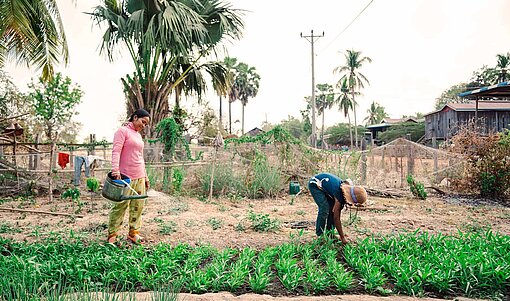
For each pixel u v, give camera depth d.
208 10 18.31
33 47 9.35
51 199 10.27
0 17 8.43
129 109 17.64
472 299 4.00
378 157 13.95
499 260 4.77
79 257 4.88
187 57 17.75
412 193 11.77
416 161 14.11
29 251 5.20
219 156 12.04
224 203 10.41
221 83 19.61
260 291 4.23
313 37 32.00
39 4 9.12
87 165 11.09
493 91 16.11
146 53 16.95
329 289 4.32
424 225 7.39
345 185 5.51
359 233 6.50
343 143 64.56
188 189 12.05
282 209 9.52
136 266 4.62
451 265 4.50
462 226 7.28
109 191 5.39
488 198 11.40
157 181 12.26
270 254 5.16
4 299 3.32
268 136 12.57
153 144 13.00
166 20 15.66
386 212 8.86
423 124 40.38
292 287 4.27
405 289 4.27
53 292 3.32
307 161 12.58
